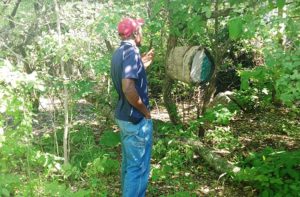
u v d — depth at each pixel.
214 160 3.67
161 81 5.05
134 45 2.72
